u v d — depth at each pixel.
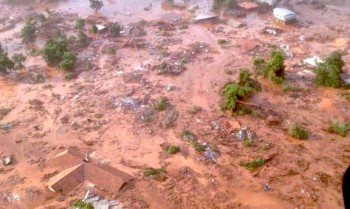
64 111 45.44
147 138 40.56
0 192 34.38
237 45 59.03
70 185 34.31
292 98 45.94
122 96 47.56
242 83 47.19
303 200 32.19
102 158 37.94
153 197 33.25
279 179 34.53
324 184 33.66
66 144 40.12
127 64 55.22
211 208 31.91
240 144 39.03
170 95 47.41
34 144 40.28
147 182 34.81
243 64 53.72
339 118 42.06
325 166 35.69
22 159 38.34
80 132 41.81
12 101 47.81
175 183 34.66
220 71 52.31
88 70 54.12
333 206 31.44
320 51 56.22
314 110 43.62
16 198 33.72
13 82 52.12
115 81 51.09
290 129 39.81
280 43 59.09
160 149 38.94
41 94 49.12
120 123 43.00
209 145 39.00
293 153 37.44
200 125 41.97
